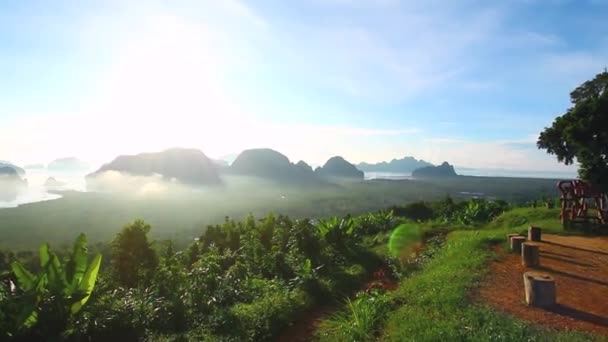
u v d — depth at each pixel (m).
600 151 15.29
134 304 6.99
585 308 6.20
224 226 17.58
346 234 15.38
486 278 7.88
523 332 5.19
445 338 5.23
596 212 17.19
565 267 8.84
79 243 6.41
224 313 7.46
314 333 7.04
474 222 21.16
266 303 8.01
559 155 17.16
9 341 5.36
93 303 6.41
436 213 26.33
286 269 11.20
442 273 8.62
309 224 15.52
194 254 15.63
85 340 5.88
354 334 6.24
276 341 6.91
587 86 18.81
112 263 9.46
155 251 9.99
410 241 15.96
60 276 6.14
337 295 9.49
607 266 8.92
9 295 5.86
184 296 7.90
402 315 6.46
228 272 10.55
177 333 6.68
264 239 15.81
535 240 12.10
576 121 15.69
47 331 5.61
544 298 6.23
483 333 5.22
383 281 10.31
